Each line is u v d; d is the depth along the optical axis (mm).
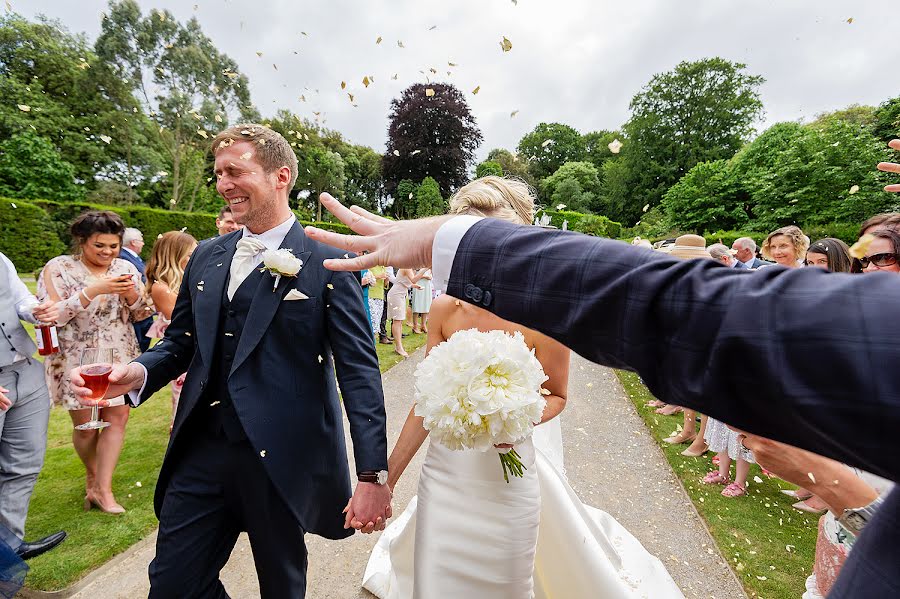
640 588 2289
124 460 3637
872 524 529
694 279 539
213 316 1643
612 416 5031
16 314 2381
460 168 38938
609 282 581
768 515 3129
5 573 1938
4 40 24469
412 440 1882
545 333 630
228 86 18172
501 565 1644
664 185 41031
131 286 2842
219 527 1611
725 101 38625
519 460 1607
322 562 2547
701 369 501
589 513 2564
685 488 3479
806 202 20688
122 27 20188
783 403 437
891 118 19531
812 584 1645
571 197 46312
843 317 422
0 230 13812
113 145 25688
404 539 2225
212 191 28141
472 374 1278
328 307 1694
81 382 1617
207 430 1619
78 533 2682
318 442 1656
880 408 382
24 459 2418
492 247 691
